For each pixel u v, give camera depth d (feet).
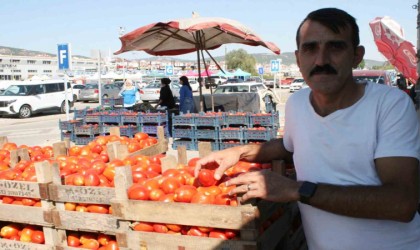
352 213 6.10
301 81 148.97
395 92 6.34
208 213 8.86
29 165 13.23
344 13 6.31
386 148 6.05
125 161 12.91
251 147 9.32
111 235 11.21
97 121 40.55
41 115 81.51
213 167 10.11
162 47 43.88
